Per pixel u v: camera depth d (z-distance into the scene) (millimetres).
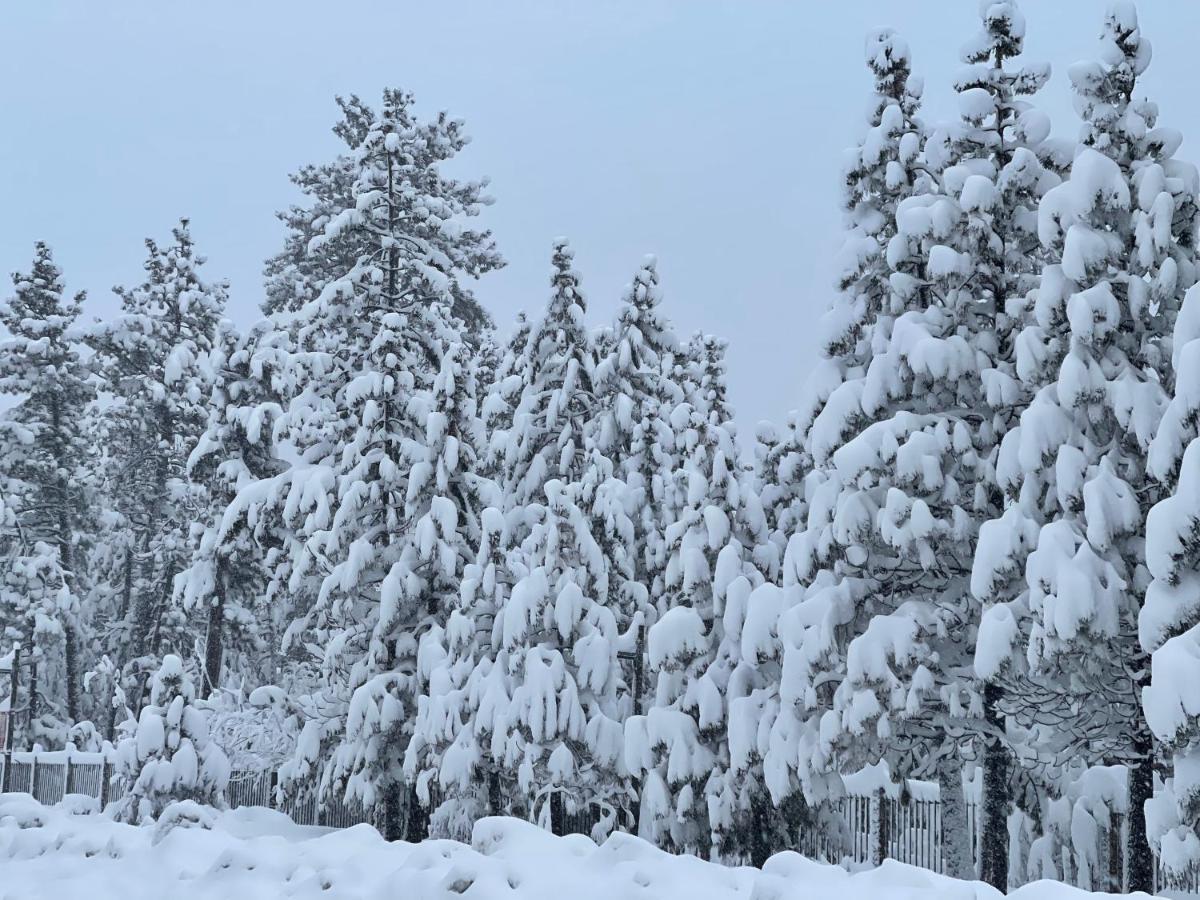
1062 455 19047
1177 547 16641
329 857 13008
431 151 50312
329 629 33812
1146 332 20531
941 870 22344
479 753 26016
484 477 33438
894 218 24000
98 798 39469
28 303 56656
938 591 22250
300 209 52156
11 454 53594
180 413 48719
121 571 55625
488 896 10453
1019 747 21875
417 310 33562
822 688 21562
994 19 23406
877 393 21969
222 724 34500
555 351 33938
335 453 32969
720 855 23828
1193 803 16062
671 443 33531
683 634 24672
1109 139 20734
